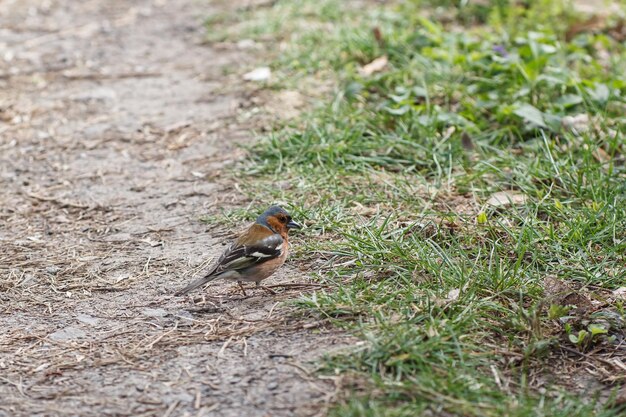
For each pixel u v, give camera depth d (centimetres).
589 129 1305
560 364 826
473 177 1198
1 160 1414
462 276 921
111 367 841
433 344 807
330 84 1606
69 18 2178
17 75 1780
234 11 2150
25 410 774
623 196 1127
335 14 1981
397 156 1312
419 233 1061
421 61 1585
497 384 781
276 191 1219
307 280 988
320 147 1316
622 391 778
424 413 732
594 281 956
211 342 873
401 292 915
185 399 779
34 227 1191
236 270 923
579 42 1753
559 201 1133
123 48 1938
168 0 2312
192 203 1232
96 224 1191
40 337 909
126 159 1397
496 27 1819
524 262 996
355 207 1157
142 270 1052
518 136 1355
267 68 1703
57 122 1549
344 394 757
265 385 788
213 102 1595
